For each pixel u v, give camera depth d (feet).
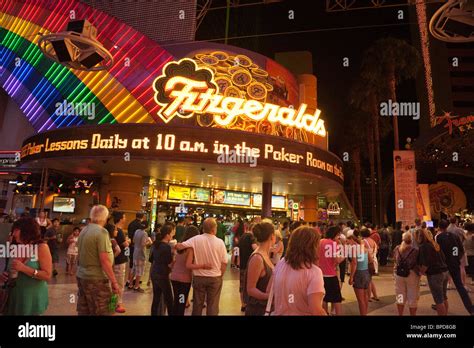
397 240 62.28
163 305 22.07
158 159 54.03
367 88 115.44
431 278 24.13
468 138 133.39
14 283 14.24
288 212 96.48
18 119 91.04
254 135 58.03
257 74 77.10
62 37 28.22
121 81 68.95
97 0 75.41
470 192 176.24
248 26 136.36
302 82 98.58
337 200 129.18
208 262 19.70
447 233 26.89
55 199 76.89
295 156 61.46
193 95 63.16
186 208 81.30
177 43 72.59
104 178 70.69
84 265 16.57
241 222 38.22
